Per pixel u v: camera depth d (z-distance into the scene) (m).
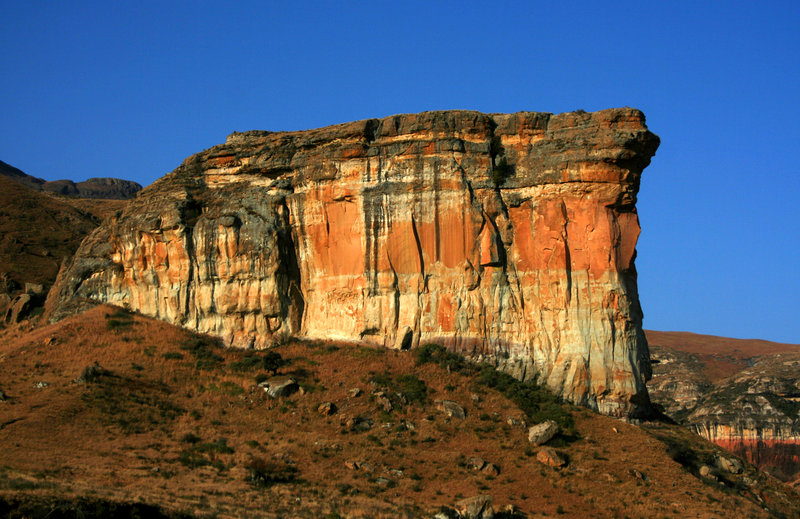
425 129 75.44
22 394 63.47
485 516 49.62
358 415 63.50
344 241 75.06
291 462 57.16
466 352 70.75
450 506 51.31
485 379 67.56
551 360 68.50
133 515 42.66
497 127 75.56
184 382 68.12
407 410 64.12
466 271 71.88
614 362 67.44
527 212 71.88
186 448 57.84
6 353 72.69
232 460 56.44
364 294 73.56
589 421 64.12
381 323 72.88
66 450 54.88
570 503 53.94
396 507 50.56
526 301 70.88
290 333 75.50
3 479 46.72
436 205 73.06
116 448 56.31
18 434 56.41
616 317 68.19
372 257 73.75
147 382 67.06
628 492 55.62
